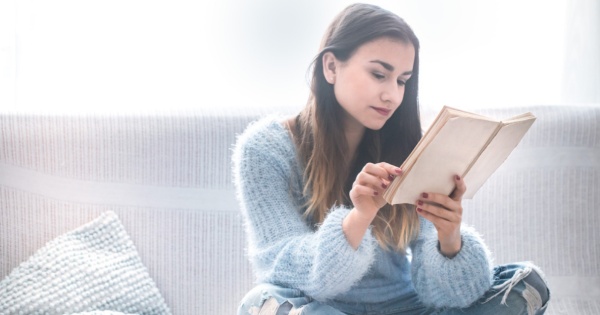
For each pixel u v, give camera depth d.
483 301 1.32
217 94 2.11
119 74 2.11
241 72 2.11
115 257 1.69
